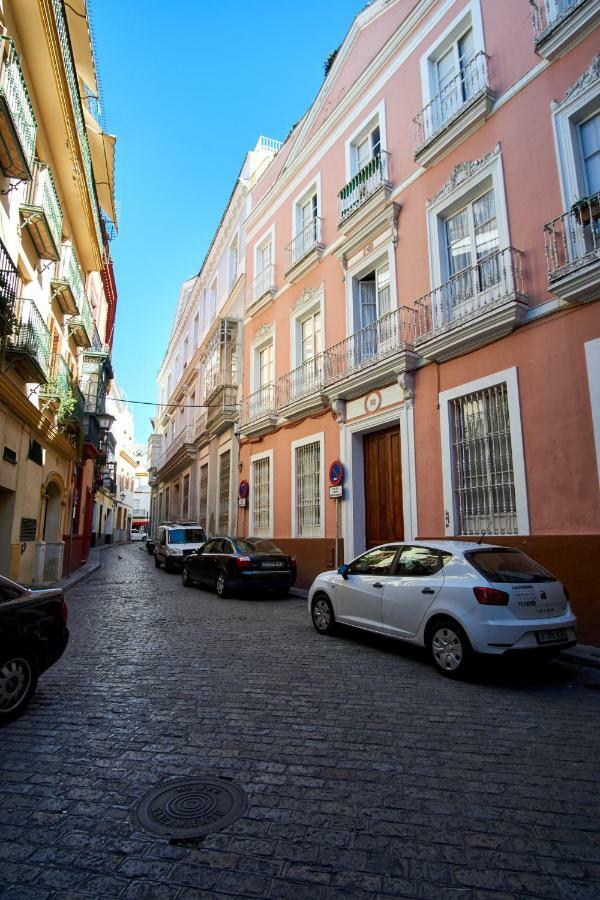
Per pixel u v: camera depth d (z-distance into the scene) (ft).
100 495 139.44
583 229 25.68
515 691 18.24
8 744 13.67
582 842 9.51
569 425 25.67
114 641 26.12
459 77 34.94
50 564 50.93
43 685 18.86
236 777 11.93
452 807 10.68
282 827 9.90
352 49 47.06
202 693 17.89
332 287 47.01
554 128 27.84
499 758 12.98
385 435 40.42
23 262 37.22
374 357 38.34
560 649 19.25
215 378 72.28
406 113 39.37
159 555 73.00
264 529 55.72
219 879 8.41
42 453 47.75
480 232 32.68
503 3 31.68
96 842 9.37
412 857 9.03
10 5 31.45
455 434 32.63
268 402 57.47
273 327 57.26
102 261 65.36
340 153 47.62
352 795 11.13
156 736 14.25
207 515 81.15
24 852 9.07
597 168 26.48
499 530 29.17
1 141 29.04
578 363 25.55
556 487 25.98
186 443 94.79
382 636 25.61
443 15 36.42
